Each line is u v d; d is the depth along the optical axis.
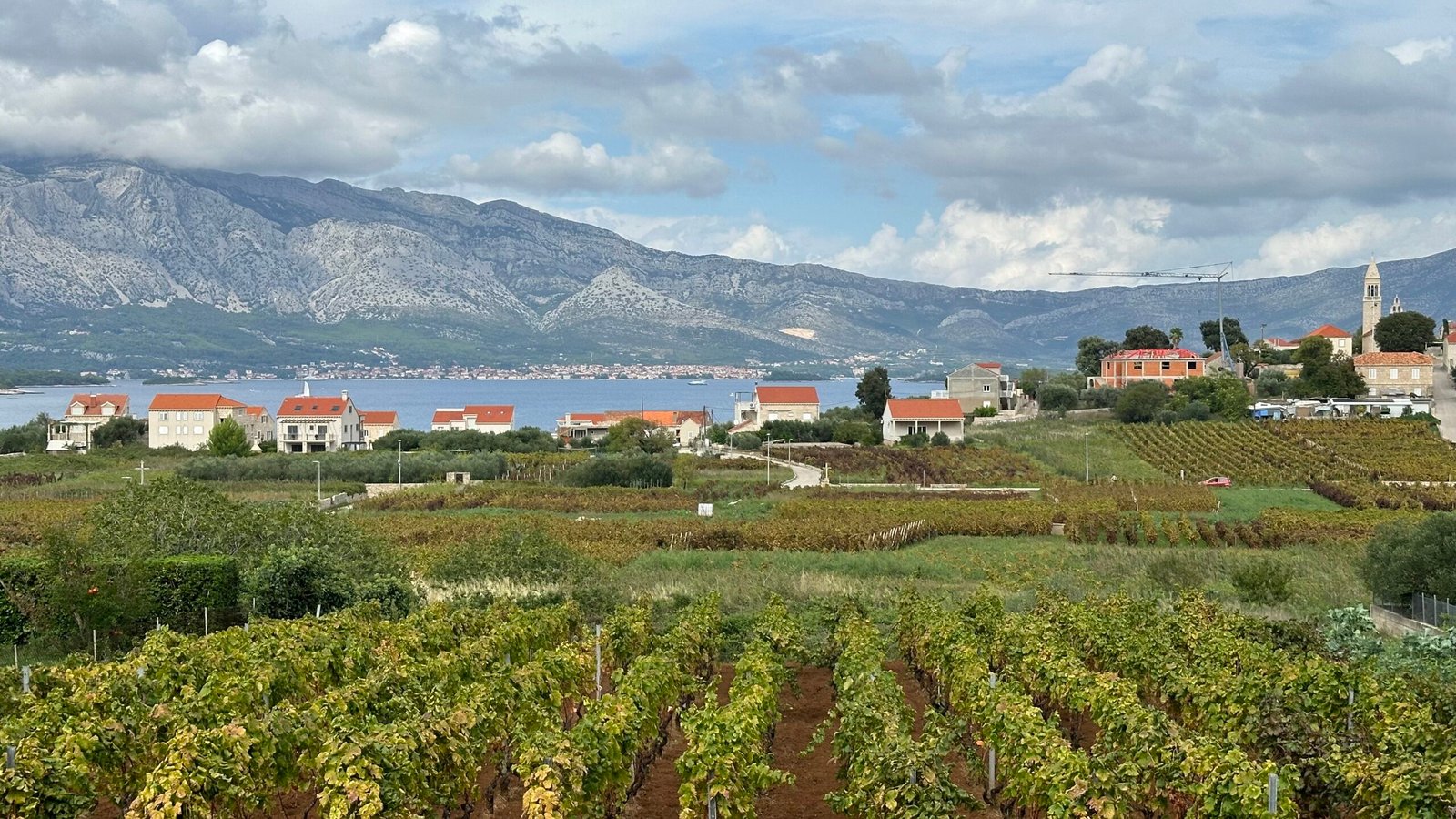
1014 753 21.16
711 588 48.28
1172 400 136.62
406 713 21.75
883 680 26.06
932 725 22.33
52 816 18.22
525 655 30.44
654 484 98.94
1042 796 19.67
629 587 47.75
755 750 21.20
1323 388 143.50
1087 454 111.12
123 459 116.00
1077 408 152.88
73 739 19.45
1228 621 34.34
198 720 21.50
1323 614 42.03
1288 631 33.56
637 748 22.19
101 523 44.41
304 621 31.27
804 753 24.73
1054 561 60.56
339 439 157.38
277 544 43.75
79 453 124.12
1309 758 20.89
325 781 18.03
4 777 17.83
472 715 20.81
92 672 25.19
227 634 29.66
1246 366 176.25
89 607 35.72
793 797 23.69
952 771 25.12
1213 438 119.25
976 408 154.75
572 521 71.94
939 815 18.95
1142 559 60.62
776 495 90.00
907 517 74.31
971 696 24.83
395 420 172.62
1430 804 18.25
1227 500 89.38
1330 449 111.38
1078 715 25.42
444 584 45.91
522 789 23.77
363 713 22.55
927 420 137.38
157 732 21.25
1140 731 21.06
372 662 27.97
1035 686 26.55
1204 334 191.25
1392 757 19.67
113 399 168.00
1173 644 30.89
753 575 52.94
